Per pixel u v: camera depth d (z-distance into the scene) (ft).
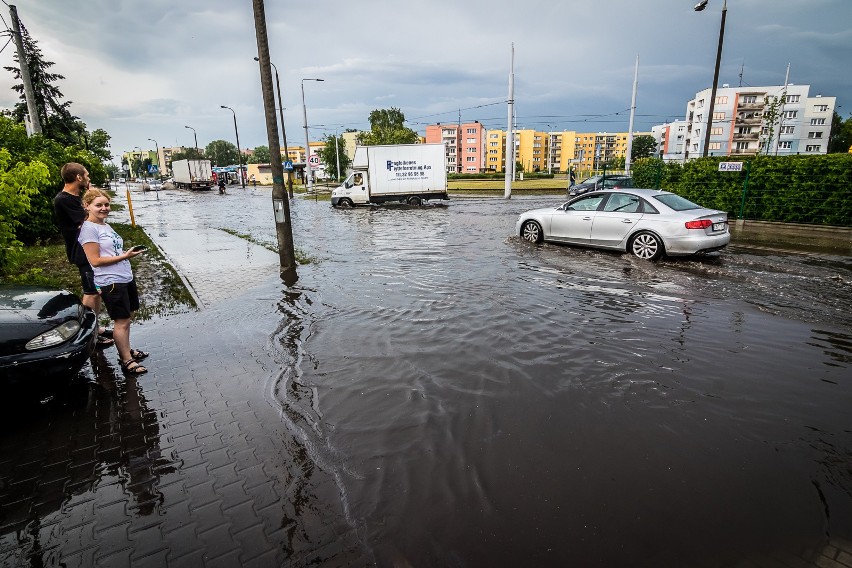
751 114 306.96
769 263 29.27
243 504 8.82
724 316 19.08
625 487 8.93
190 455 10.47
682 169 58.23
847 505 8.42
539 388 13.01
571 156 538.06
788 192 47.60
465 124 445.37
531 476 9.31
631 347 15.87
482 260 32.27
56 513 8.77
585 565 7.16
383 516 8.34
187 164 178.40
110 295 14.51
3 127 38.52
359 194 89.61
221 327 19.35
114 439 11.23
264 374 14.65
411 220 64.64
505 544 7.61
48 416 12.41
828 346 15.87
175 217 74.84
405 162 88.69
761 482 9.04
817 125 301.22
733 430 10.83
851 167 43.32
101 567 7.47
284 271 30.25
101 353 16.80
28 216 39.06
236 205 104.12
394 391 13.10
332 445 10.62
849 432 10.74
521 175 254.47
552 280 25.73
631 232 31.55
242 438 11.09
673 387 12.96
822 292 22.54
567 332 17.39
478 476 9.36
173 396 13.33
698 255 31.01
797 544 7.54
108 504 8.98
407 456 10.09
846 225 44.27
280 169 30.09
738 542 7.58
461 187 164.76
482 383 13.41
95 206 14.03
